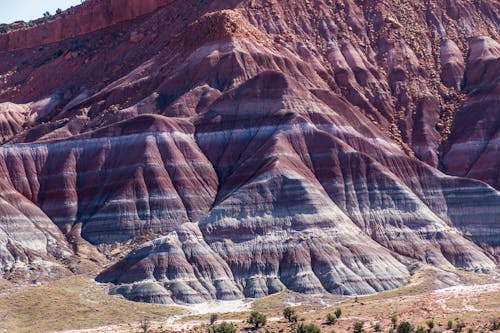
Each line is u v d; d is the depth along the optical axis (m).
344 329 182.12
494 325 177.00
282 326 188.62
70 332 193.50
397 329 175.75
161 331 187.62
